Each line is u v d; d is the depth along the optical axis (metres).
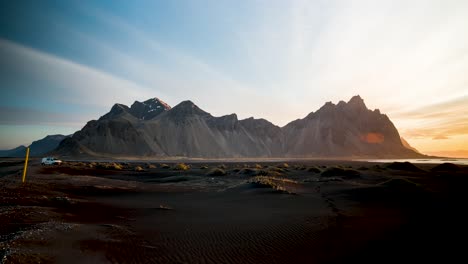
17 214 12.04
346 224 13.13
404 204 19.19
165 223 13.04
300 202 19.58
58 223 11.22
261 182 26.78
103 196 21.61
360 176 42.09
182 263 8.06
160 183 35.34
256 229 12.04
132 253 8.66
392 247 9.68
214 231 11.66
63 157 186.88
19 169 42.53
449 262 8.27
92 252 8.41
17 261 6.80
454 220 14.18
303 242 10.27
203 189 27.72
